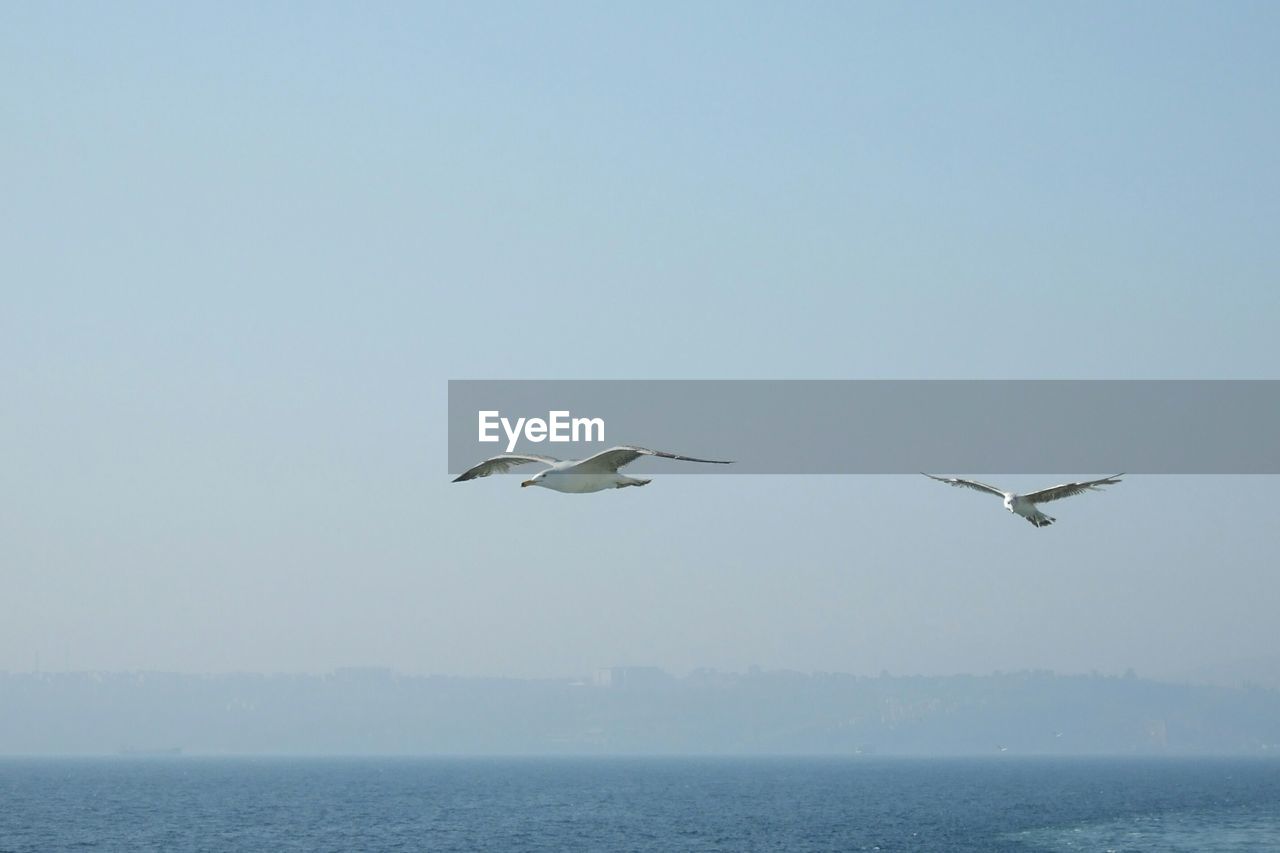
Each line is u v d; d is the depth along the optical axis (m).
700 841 120.31
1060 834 124.00
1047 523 26.44
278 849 114.62
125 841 123.56
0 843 121.94
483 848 114.19
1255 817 146.00
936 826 136.25
